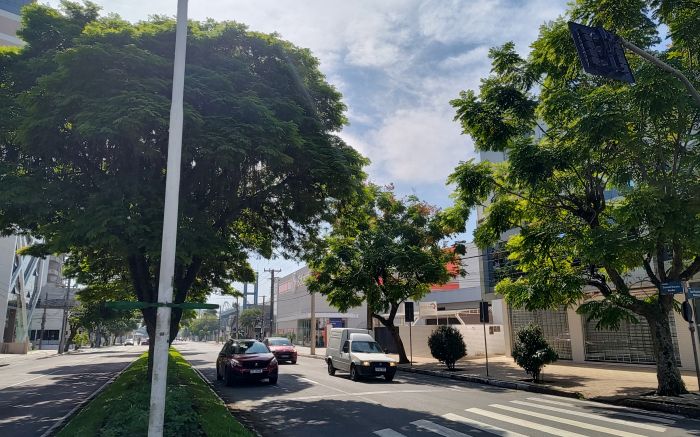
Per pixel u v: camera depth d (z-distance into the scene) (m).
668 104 10.39
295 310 66.81
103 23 11.77
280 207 14.73
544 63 13.34
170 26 11.52
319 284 26.77
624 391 13.47
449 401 12.70
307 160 11.91
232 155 10.00
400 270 24.88
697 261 13.00
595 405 12.05
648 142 12.18
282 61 12.79
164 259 4.64
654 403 11.51
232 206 13.16
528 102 13.66
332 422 10.03
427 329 32.16
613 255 11.41
